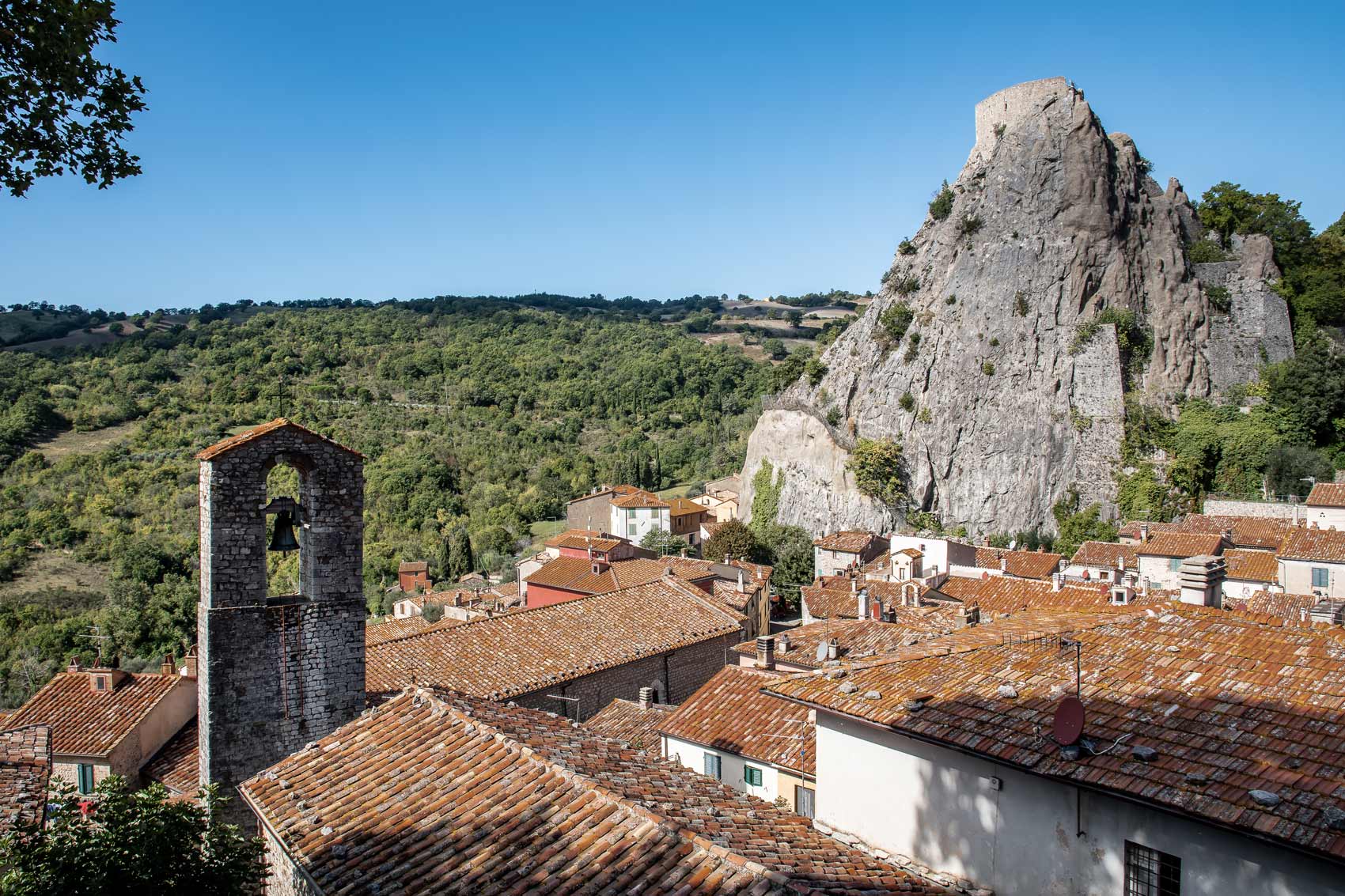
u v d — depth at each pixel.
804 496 111.50
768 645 33.62
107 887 12.39
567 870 12.08
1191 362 102.81
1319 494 70.62
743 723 27.95
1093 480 99.56
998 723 15.38
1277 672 15.70
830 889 11.83
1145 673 16.48
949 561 71.38
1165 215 108.44
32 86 13.23
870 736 17.12
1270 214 111.88
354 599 23.06
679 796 15.32
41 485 87.00
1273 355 102.50
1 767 17.34
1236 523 74.75
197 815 13.82
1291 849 11.16
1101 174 105.81
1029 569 72.12
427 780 15.59
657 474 145.00
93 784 31.17
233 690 21.55
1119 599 48.28
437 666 31.97
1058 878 14.09
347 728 18.47
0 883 11.88
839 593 59.09
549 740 17.30
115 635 64.00
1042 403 103.12
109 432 102.81
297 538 23.75
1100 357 102.56
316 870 13.48
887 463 106.56
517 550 106.00
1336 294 102.81
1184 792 12.45
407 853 13.38
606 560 61.81
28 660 59.44
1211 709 14.69
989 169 112.75
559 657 34.38
